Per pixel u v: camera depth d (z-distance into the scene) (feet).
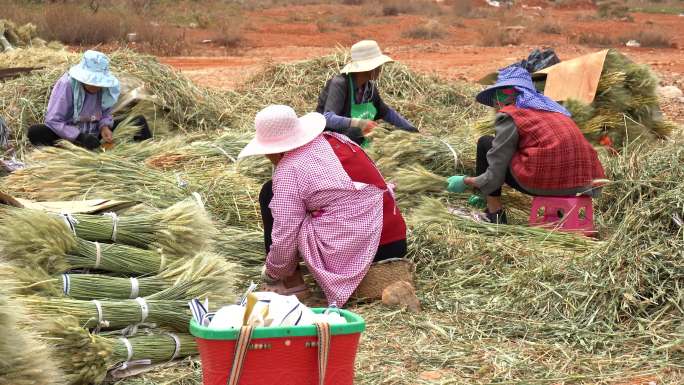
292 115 17.07
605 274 17.12
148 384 13.97
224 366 11.71
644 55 79.20
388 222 18.11
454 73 60.39
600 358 15.07
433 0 141.69
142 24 81.71
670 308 16.20
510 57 74.02
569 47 87.15
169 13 103.04
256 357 11.78
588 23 118.32
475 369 14.69
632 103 27.40
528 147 21.76
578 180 21.56
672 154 22.39
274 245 17.21
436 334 16.20
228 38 85.15
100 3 98.99
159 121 30.58
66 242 15.66
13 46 48.91
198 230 17.65
